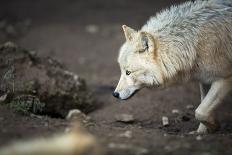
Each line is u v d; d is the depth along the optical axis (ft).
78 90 57.26
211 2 47.01
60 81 55.77
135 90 46.11
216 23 45.27
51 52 83.10
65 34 94.27
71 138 28.66
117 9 113.60
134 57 44.98
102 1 121.70
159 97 62.44
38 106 46.57
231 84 45.78
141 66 44.86
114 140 34.42
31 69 54.70
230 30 45.52
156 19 47.44
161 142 34.40
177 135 39.75
